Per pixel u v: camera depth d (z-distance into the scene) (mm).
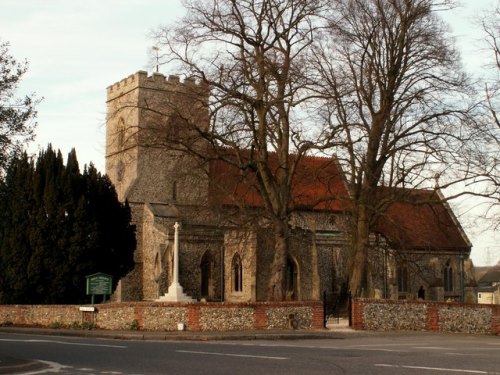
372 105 39281
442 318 33531
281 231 37250
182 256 54562
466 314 34000
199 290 54875
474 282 64875
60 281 40906
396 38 38875
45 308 34562
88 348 21234
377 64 38781
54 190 41344
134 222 57500
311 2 36000
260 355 18297
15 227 41125
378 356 17922
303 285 52312
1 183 25859
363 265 39969
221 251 55906
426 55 38344
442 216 64312
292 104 35250
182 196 52875
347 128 37344
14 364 15875
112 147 62156
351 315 31891
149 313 30250
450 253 64062
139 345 22750
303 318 31000
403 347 21859
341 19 37656
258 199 48938
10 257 40938
